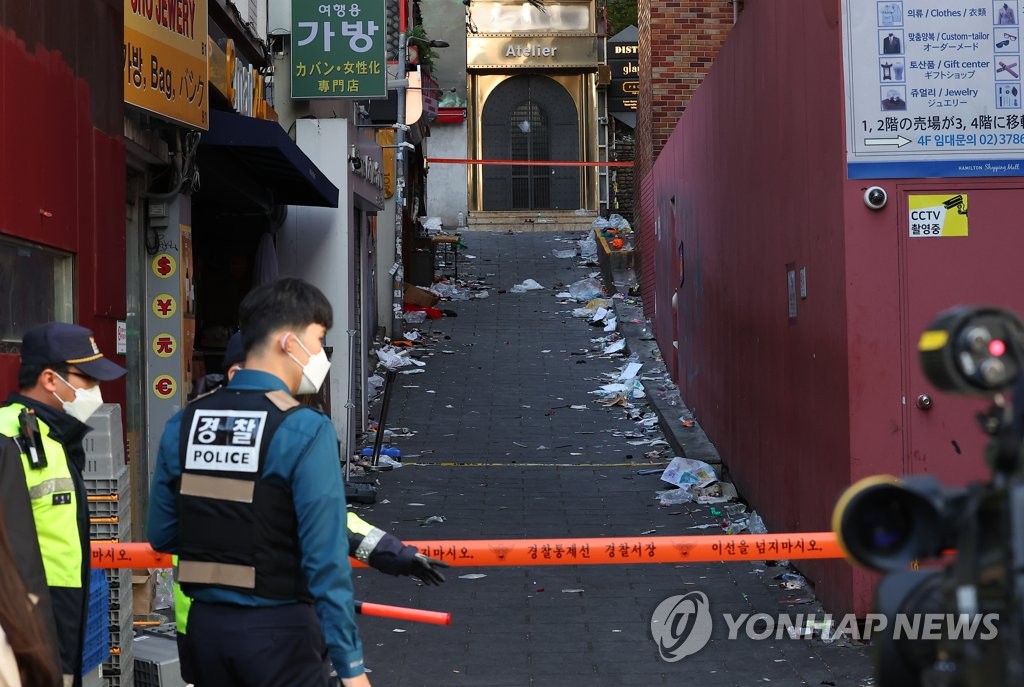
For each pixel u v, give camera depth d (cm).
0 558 388
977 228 1002
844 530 293
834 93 1028
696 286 1952
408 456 1936
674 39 2558
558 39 4966
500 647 1003
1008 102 1002
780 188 1263
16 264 837
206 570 479
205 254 1862
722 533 1418
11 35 810
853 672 916
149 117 1213
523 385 2483
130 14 1068
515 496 1652
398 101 2359
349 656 471
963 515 285
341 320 1848
